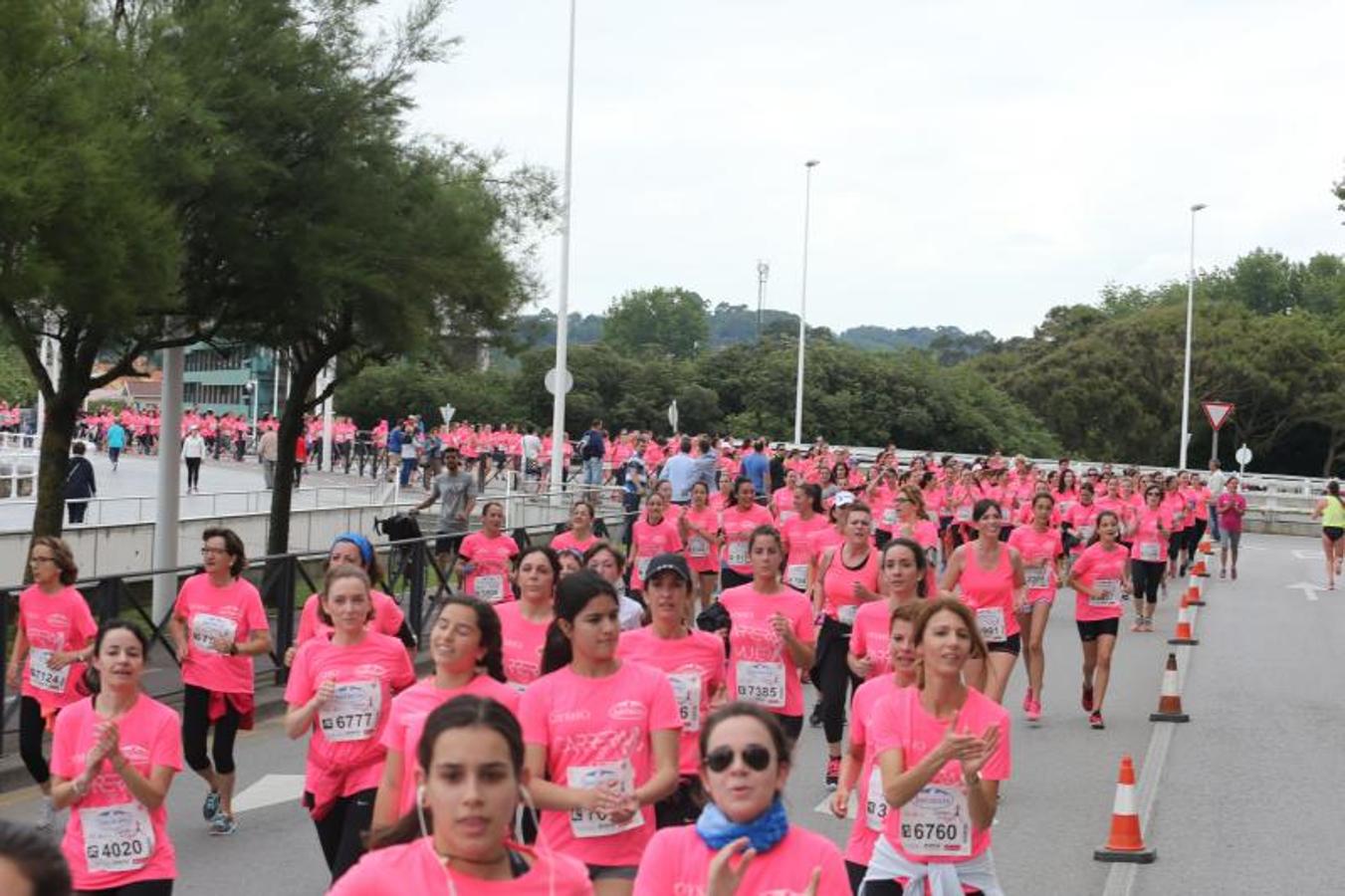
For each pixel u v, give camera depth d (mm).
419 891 3973
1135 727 15555
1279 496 54438
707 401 76438
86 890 7102
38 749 11031
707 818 4766
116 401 100500
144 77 16516
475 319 23719
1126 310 124438
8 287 14352
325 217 19016
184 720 10875
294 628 17141
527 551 9352
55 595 10930
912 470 32219
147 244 15352
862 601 12219
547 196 23953
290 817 11438
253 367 85250
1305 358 75750
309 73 18781
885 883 6387
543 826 6703
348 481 50969
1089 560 15391
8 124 14305
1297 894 9562
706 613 9992
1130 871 10039
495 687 6996
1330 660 20984
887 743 6422
